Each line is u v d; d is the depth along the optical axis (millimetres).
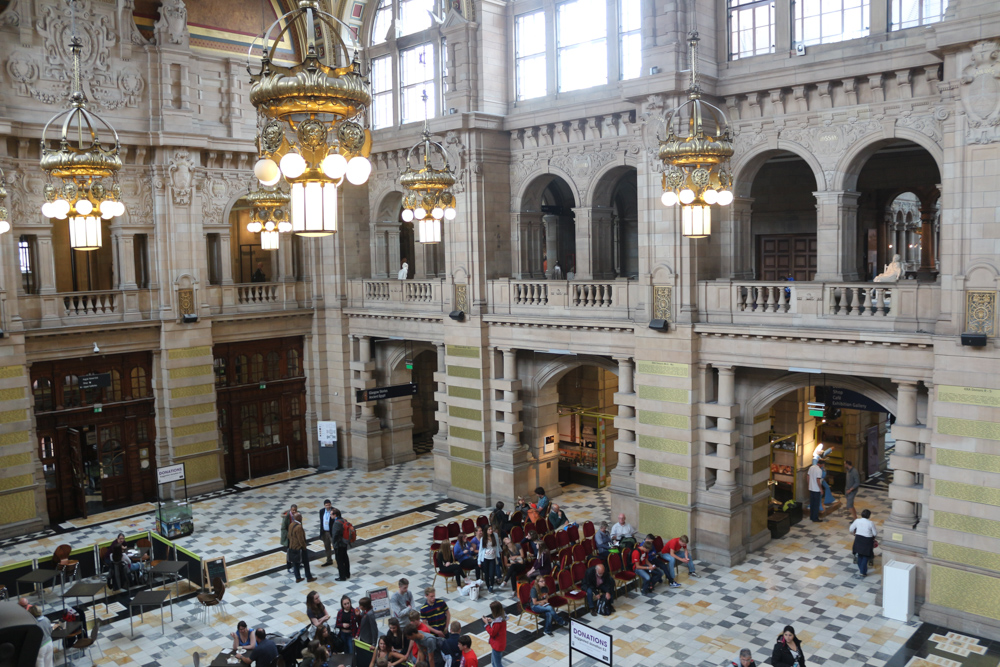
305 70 5031
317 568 16859
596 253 19438
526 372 20484
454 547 15938
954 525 13219
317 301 24484
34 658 4699
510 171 20578
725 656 12625
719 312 16094
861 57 14445
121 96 20281
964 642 12867
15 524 19031
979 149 12562
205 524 19703
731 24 16531
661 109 16203
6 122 18000
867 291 14188
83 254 22141
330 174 5031
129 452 21453
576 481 22469
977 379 12789
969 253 12766
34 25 18812
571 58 19359
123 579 15383
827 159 15320
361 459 24328
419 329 22047
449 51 20109
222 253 22625
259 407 24109
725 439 16203
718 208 16750
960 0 12367
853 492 18953
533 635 13570
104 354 20547
